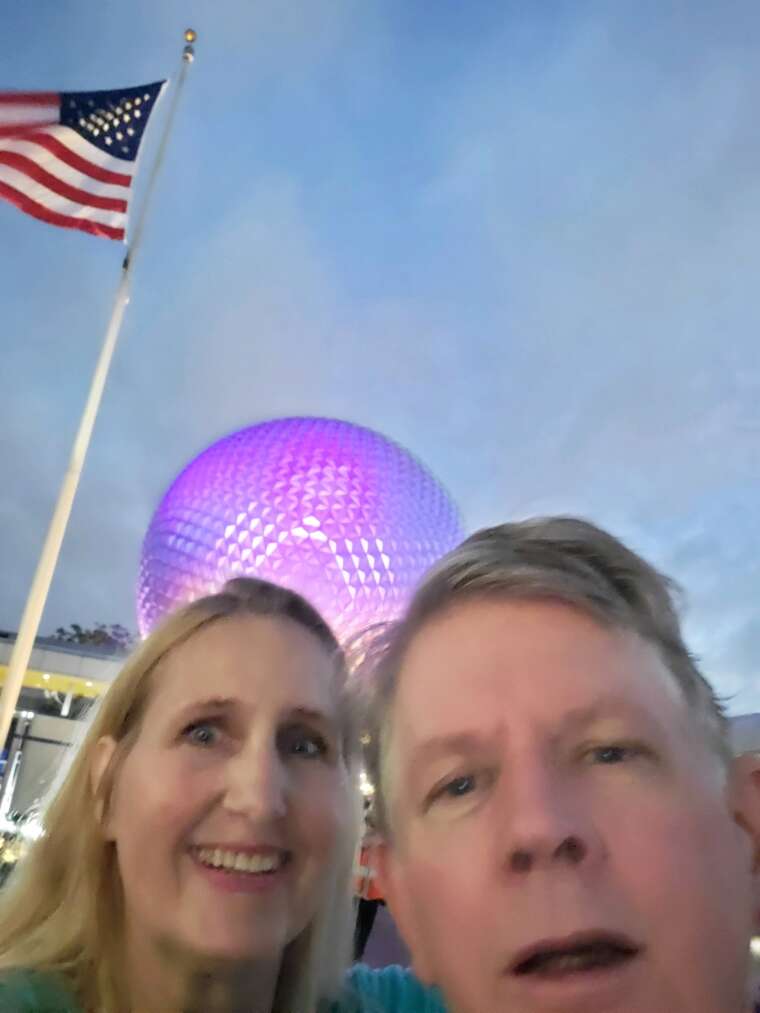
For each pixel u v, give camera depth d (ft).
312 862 6.23
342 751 6.60
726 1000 2.96
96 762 6.96
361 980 8.09
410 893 3.67
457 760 3.48
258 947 5.76
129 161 26.55
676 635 4.04
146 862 5.95
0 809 38.63
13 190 25.17
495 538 4.41
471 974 3.14
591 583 3.84
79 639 99.40
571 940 2.88
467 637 3.74
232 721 6.30
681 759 3.36
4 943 6.76
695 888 3.02
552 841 3.00
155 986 5.98
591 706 3.35
